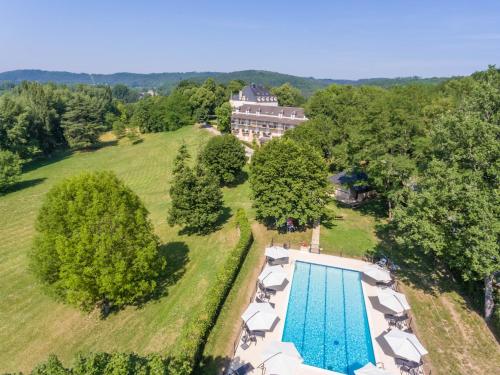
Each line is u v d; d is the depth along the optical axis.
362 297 32.34
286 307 30.50
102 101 153.25
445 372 23.36
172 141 107.31
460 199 25.75
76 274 26.02
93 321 28.72
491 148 25.56
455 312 29.20
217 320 27.81
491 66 31.70
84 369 16.14
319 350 25.89
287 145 42.47
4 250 43.19
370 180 51.03
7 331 28.03
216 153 62.00
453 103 61.72
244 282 33.28
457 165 27.48
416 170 39.12
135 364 17.14
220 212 44.19
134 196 31.50
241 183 65.75
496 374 23.03
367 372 21.55
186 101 127.00
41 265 27.42
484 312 28.56
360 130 46.22
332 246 40.94
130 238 28.44
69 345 26.09
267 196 41.12
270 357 22.58
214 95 132.62
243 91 124.56
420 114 49.00
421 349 23.66
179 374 17.20
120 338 26.52
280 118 96.62
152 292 32.16
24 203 60.56
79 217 27.16
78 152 103.38
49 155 100.19
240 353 24.83
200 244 41.56
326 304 31.30
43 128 96.00
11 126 82.62
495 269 23.77
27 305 31.52
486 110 29.22
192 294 31.22
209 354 24.47
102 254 25.92
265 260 37.56
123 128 120.69
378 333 27.42
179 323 27.50
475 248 24.38
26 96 97.75
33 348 26.03
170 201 59.41
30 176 78.62
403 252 39.31
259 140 97.00
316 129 67.19
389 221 47.34
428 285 33.09
